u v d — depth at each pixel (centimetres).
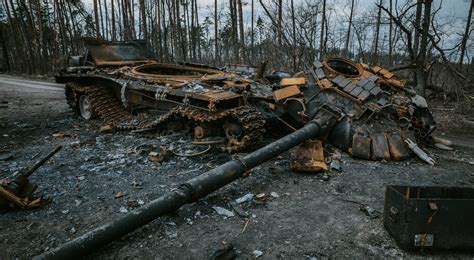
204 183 439
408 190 401
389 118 711
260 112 733
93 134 841
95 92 930
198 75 931
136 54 1094
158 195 493
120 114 915
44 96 1480
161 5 2855
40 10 3061
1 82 2117
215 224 419
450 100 1373
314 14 1435
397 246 374
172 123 782
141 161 634
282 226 416
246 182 548
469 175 598
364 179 568
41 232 398
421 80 1198
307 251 366
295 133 621
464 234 355
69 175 568
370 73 799
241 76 908
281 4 1371
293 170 592
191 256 355
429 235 355
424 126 745
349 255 360
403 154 666
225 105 707
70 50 3209
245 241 383
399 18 1114
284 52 1478
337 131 707
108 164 621
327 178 561
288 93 757
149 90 784
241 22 1948
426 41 1161
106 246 370
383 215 415
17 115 1066
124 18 2697
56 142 765
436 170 621
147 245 374
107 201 475
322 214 448
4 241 379
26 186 468
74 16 3142
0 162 628
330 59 842
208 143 695
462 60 1434
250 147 698
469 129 974
